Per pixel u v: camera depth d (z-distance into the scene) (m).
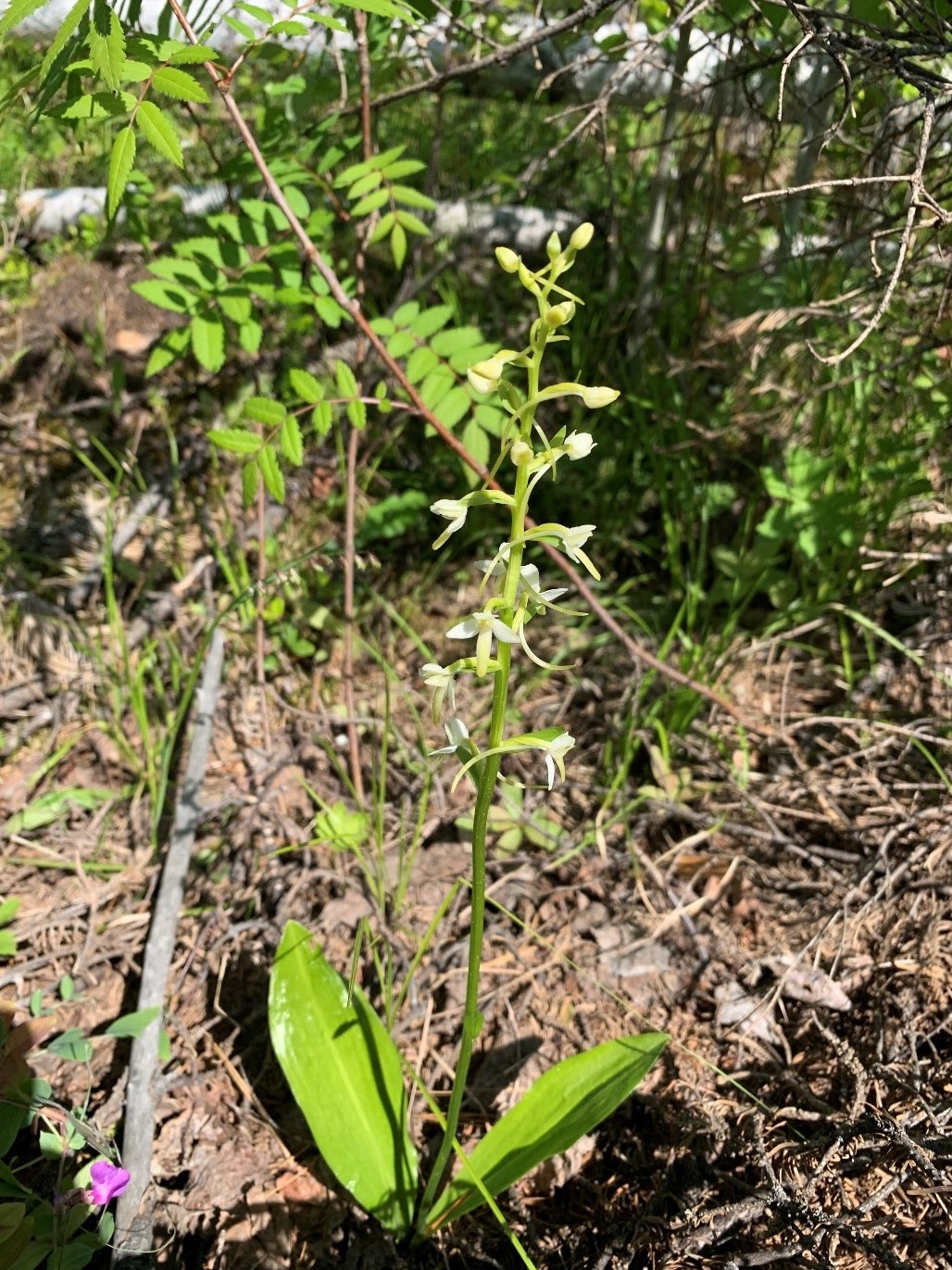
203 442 0.71
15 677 0.57
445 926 0.47
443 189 0.84
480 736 0.55
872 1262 0.33
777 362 0.62
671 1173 0.37
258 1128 0.40
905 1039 0.39
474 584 0.64
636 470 0.65
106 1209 0.36
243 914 0.47
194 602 0.62
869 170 0.46
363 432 0.69
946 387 0.52
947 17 0.43
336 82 0.51
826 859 0.48
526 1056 0.42
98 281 0.79
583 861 0.50
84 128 0.43
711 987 0.44
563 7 0.61
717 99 0.57
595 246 0.77
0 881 0.48
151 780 0.51
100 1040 0.42
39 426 0.71
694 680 0.53
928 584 0.58
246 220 0.47
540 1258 0.37
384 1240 0.37
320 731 0.56
